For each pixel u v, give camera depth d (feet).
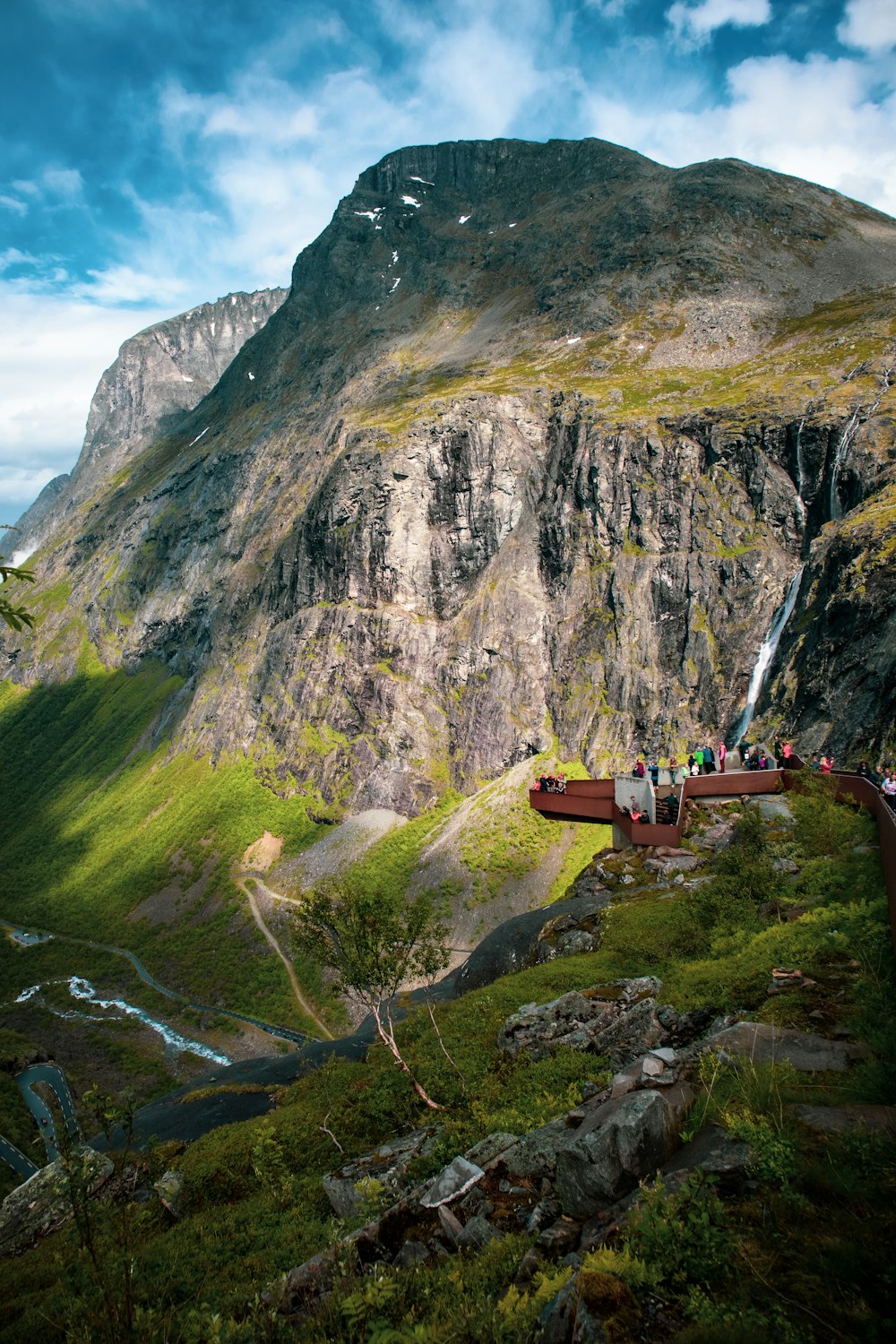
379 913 74.69
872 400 414.41
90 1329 42.83
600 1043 63.72
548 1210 38.52
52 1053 334.44
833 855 90.22
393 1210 45.06
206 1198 77.97
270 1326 39.70
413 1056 87.15
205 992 415.64
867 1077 36.58
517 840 423.64
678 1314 26.43
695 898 93.81
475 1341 29.86
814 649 320.91
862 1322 23.43
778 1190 30.45
